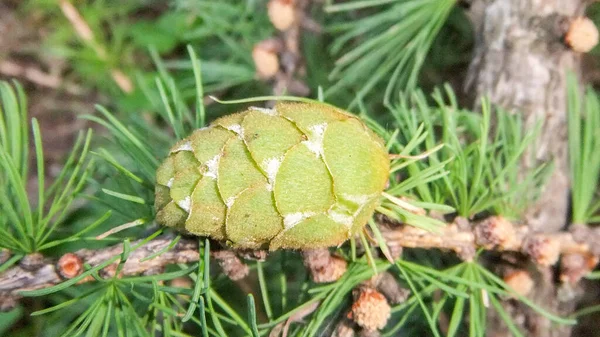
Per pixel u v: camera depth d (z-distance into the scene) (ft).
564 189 0.47
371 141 0.38
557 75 0.48
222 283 0.48
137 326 0.40
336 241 0.38
